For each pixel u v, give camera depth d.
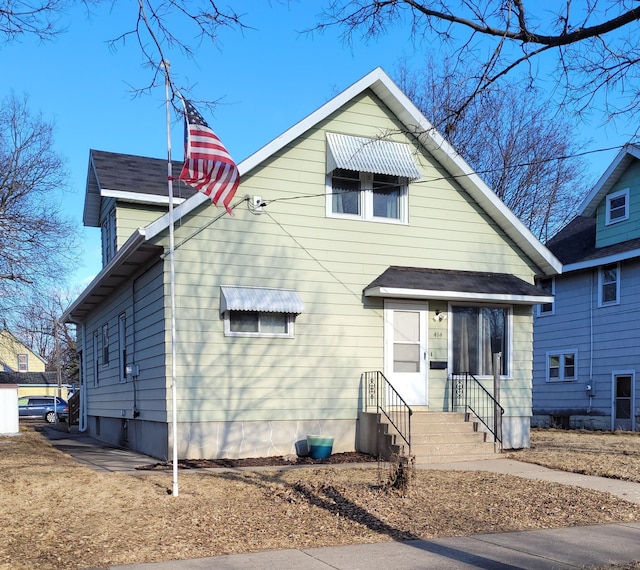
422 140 13.92
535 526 7.38
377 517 7.57
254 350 12.31
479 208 14.80
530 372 14.81
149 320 12.85
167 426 11.62
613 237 21.50
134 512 7.49
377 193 13.98
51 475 9.66
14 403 19.92
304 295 12.88
